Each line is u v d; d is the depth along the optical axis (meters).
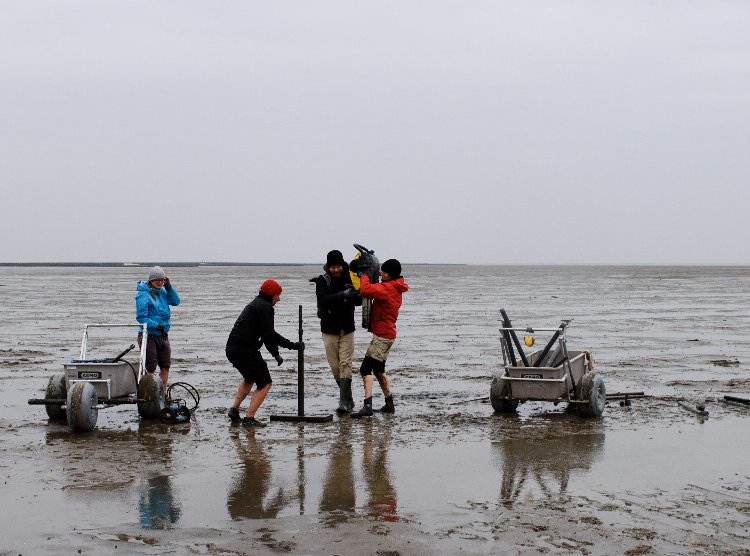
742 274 168.25
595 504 8.37
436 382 17.53
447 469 9.80
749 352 23.50
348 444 11.17
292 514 8.04
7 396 15.48
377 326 13.49
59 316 37.78
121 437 11.67
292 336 28.50
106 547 7.13
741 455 10.52
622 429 12.24
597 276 145.25
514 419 13.09
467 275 156.25
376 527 7.65
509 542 7.25
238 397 12.78
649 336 28.53
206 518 7.91
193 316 38.22
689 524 7.74
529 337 13.37
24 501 8.48
